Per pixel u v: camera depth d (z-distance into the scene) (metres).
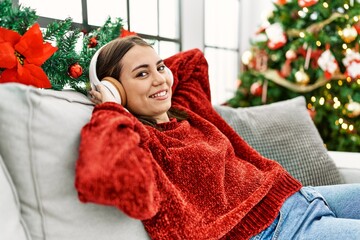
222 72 3.09
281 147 1.38
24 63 0.85
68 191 0.73
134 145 0.73
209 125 1.18
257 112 1.48
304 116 1.51
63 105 0.79
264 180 1.10
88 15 1.62
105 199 0.66
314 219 0.99
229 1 3.10
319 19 2.47
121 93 1.02
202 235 0.86
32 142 0.70
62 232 0.74
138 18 1.99
